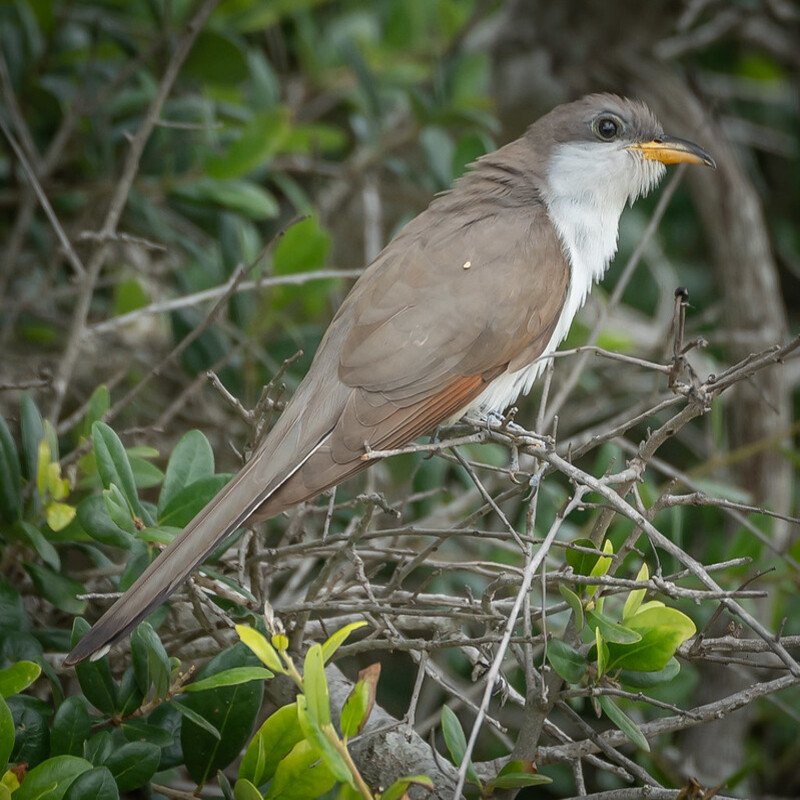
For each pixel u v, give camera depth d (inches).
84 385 445.7
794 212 582.6
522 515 414.9
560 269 371.2
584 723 267.9
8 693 251.1
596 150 398.6
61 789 240.4
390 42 522.6
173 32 456.1
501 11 563.2
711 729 425.7
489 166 403.9
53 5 455.5
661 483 489.1
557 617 364.2
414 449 287.6
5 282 422.9
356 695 229.6
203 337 426.6
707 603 383.9
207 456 306.5
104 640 263.6
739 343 492.4
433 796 278.1
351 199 537.6
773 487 471.2
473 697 391.2
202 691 275.0
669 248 562.6
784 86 591.5
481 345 348.2
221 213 443.2
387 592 306.5
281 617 309.1
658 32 540.4
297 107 528.1
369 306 347.6
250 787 244.7
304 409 331.6
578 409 479.5
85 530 291.9
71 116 428.1
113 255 483.2
